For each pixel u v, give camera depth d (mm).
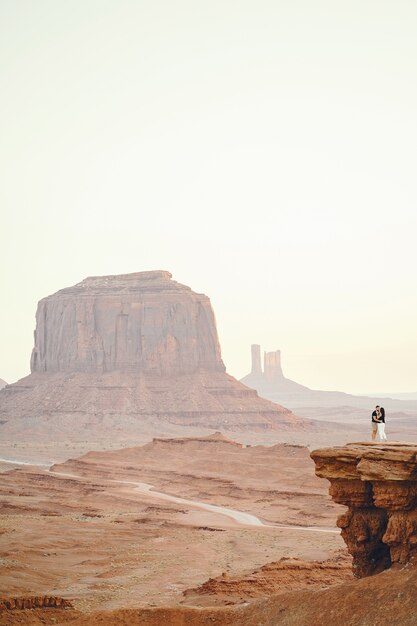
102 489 158750
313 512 124938
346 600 41062
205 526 114125
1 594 60125
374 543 48656
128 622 44250
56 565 84000
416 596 39625
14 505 133375
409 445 47250
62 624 45125
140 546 96688
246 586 63594
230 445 190625
